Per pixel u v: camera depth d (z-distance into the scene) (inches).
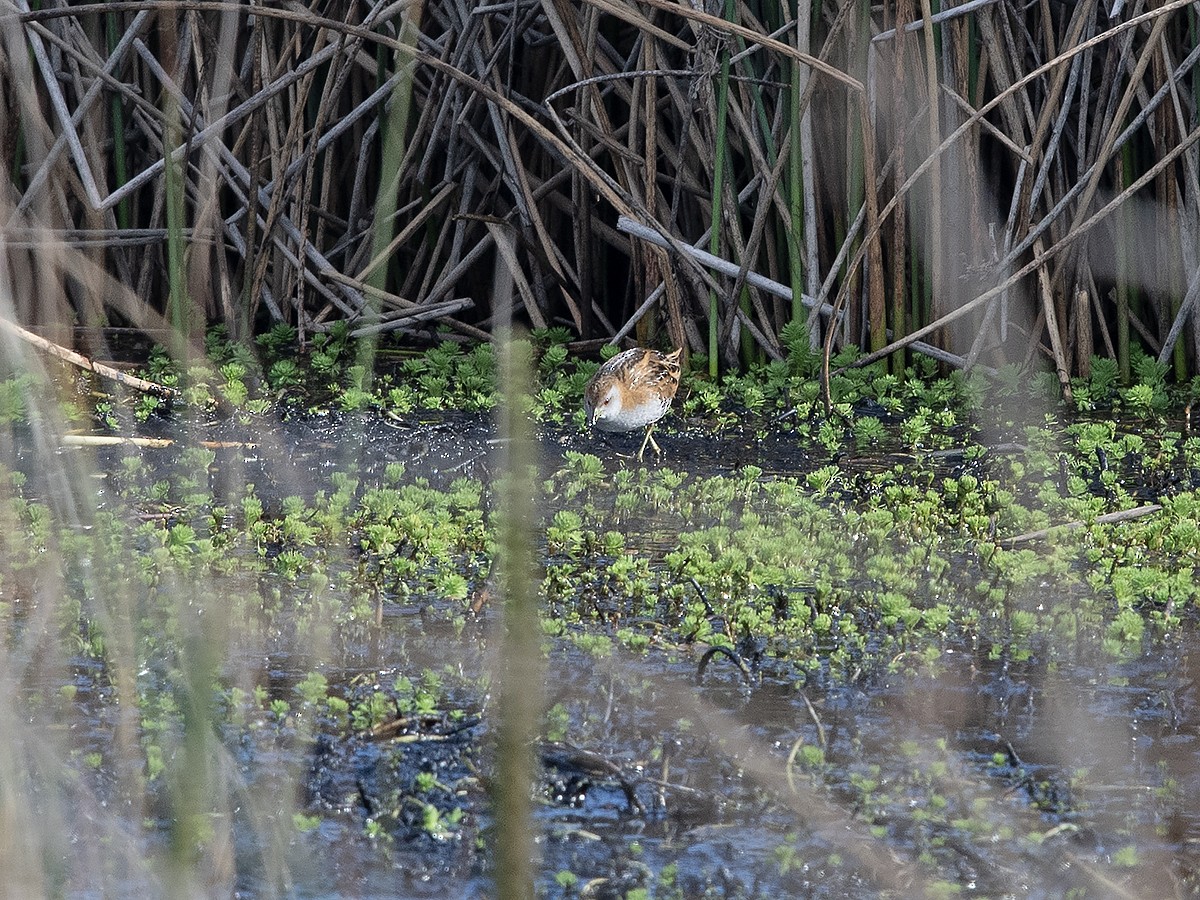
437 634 335.6
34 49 578.6
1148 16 526.6
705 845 245.6
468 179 674.8
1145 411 593.9
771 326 660.7
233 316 677.3
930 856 242.2
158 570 358.3
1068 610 358.9
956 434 565.0
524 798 149.3
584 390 577.6
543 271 706.2
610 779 266.2
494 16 661.3
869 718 295.1
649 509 455.5
